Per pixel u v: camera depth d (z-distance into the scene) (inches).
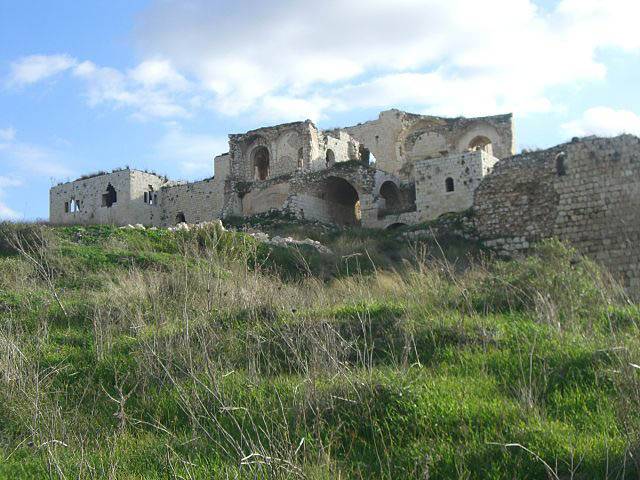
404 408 298.8
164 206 2219.5
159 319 471.8
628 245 912.9
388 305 462.3
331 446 281.6
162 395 356.2
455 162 1406.3
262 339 415.2
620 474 237.8
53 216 2321.6
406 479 250.8
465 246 1048.8
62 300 567.8
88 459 291.1
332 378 328.5
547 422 277.6
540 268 496.4
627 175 931.3
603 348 342.0
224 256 668.1
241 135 1925.4
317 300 516.4
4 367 381.4
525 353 355.6
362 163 1642.5
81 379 396.2
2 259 748.0
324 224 1578.5
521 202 1037.2
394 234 1153.4
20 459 307.7
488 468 250.1
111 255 775.1
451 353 367.2
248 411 295.3
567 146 987.9
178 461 279.1
